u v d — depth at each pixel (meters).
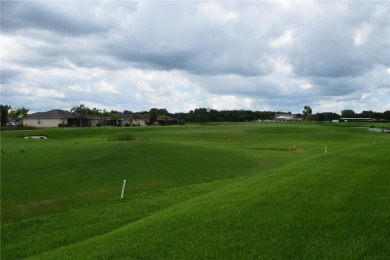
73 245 9.20
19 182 18.58
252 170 24.98
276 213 9.10
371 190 10.81
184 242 7.88
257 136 68.50
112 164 24.33
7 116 124.19
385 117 198.50
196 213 9.96
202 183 19.20
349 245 7.26
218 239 7.86
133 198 15.61
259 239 7.71
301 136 69.31
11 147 34.09
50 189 17.20
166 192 16.78
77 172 21.56
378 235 7.64
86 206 14.34
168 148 32.00
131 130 85.56
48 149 31.48
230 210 9.75
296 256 6.96
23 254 9.48
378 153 18.86
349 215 8.73
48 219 12.52
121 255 7.53
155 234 8.62
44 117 121.19
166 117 161.62
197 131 82.94
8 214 13.37
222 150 34.91
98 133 77.31
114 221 12.03
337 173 13.45
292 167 17.39
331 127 99.31
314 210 9.16
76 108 134.25
